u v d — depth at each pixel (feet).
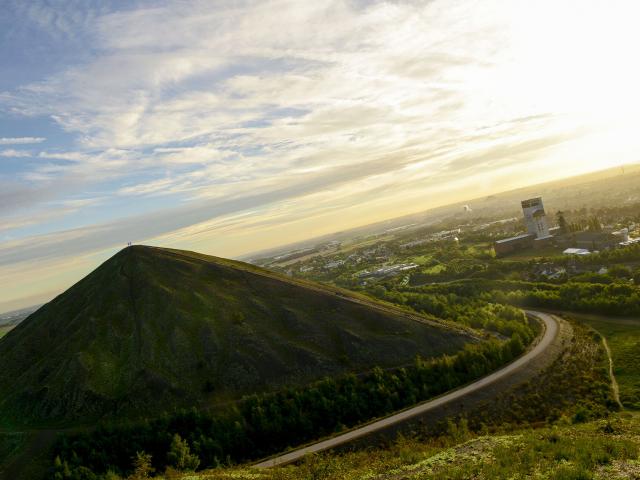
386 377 315.58
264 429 262.67
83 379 312.09
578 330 406.82
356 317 405.18
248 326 373.81
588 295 489.67
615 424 185.06
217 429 262.26
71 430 269.64
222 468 216.33
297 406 282.97
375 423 262.67
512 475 120.47
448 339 378.12
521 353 353.10
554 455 132.36
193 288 428.56
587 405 259.80
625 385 283.59
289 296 435.94
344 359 340.59
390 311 431.84
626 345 352.69
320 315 402.72
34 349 383.45
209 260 510.17
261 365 328.49
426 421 258.16
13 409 302.86
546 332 408.87
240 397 301.84
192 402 295.89
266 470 184.34
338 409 280.72
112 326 375.04
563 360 328.90
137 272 454.40
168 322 375.66
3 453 258.16
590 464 119.03
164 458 247.09
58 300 463.42
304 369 328.49
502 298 554.87
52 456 247.29
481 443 169.17
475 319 453.58
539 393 281.54
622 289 468.34
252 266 552.00
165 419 269.85
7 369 364.38
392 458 184.96
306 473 167.84
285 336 370.32
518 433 203.51
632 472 110.73
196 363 331.16
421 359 345.72
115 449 249.96
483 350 344.08
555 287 551.18
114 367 329.31
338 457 202.08
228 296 422.00
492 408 268.00
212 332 361.30
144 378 312.29
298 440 260.62
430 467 147.13
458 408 269.03
